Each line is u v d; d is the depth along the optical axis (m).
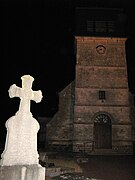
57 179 10.05
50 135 24.02
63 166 13.15
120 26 26.41
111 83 24.08
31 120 5.13
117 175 11.71
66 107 24.95
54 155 18.97
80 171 12.20
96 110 23.22
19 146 4.89
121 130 22.62
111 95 23.69
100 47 25.31
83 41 25.45
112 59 24.89
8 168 4.58
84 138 22.41
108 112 23.14
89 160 16.67
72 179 10.14
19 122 4.99
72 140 23.30
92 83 24.09
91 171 12.47
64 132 24.12
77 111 23.16
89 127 22.72
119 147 22.11
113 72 24.45
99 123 23.27
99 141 22.73
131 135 22.52
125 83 24.06
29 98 5.28
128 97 23.62
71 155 19.45
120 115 23.06
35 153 5.06
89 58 24.95
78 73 24.45
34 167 4.81
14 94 5.18
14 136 4.89
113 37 25.11
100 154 21.14
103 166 14.23
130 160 17.22
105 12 27.22
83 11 27.17
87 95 23.70
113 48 25.30
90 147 22.12
